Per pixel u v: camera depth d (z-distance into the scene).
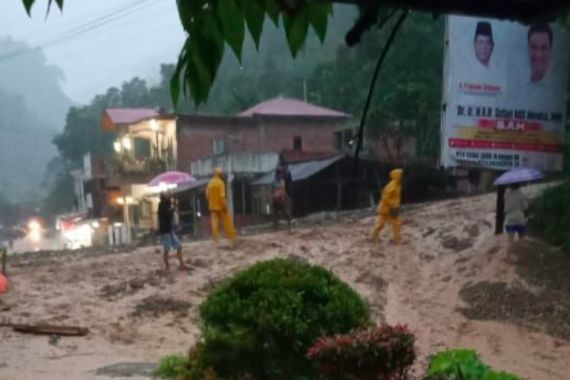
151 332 10.45
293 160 29.53
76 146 56.84
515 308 12.11
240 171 28.27
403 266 14.92
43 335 10.02
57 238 59.28
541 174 14.38
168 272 14.02
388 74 29.66
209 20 1.06
